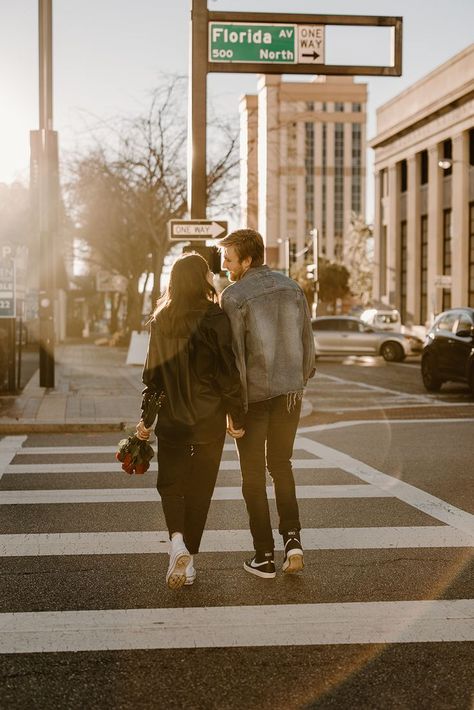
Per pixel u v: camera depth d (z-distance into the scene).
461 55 46.06
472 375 16.36
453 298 48.03
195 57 12.00
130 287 38.12
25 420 11.23
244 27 12.02
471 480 7.55
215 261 12.12
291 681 3.32
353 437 10.60
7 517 6.03
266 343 4.46
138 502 6.55
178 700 3.15
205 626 3.90
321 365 28.55
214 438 4.28
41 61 15.62
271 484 7.45
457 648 3.65
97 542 5.37
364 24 12.20
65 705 3.11
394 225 56.62
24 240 23.56
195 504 4.46
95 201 31.38
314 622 3.96
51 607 4.16
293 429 4.65
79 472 7.88
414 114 51.59
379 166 59.00
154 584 4.53
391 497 6.80
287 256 53.19
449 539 5.48
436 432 11.10
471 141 47.25
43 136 15.69
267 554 4.61
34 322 36.75
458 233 47.41
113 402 13.75
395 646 3.67
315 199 151.50
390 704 3.13
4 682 3.30
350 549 5.25
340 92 149.25
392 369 26.25
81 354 31.22
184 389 4.21
